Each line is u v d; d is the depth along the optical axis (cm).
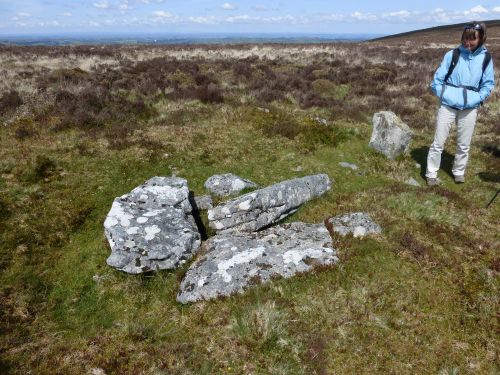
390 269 493
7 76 1902
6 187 727
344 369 370
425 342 395
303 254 506
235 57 3225
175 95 1489
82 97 1316
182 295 463
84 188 747
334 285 468
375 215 634
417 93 1723
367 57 3219
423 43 5138
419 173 862
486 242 559
